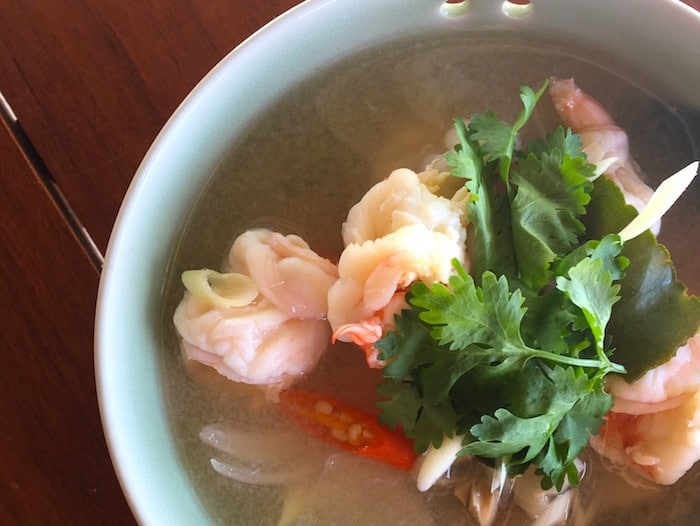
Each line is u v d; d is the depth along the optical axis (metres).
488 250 0.19
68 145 0.22
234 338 0.20
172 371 0.21
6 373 0.22
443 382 0.18
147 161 0.19
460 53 0.22
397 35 0.21
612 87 0.21
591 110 0.21
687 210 0.21
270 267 0.21
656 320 0.19
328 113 0.22
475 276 0.19
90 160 0.22
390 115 0.22
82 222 0.22
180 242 0.21
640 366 0.19
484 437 0.17
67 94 0.22
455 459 0.20
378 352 0.19
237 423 0.21
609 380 0.19
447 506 0.21
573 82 0.22
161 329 0.21
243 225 0.22
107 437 0.18
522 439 0.18
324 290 0.20
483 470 0.20
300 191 0.22
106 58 0.22
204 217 0.21
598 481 0.20
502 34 0.21
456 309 0.17
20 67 0.22
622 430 0.20
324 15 0.20
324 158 0.22
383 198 0.20
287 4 0.22
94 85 0.22
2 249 0.22
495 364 0.18
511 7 0.21
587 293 0.18
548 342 0.18
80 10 0.22
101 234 0.22
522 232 0.19
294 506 0.21
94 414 0.22
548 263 0.18
